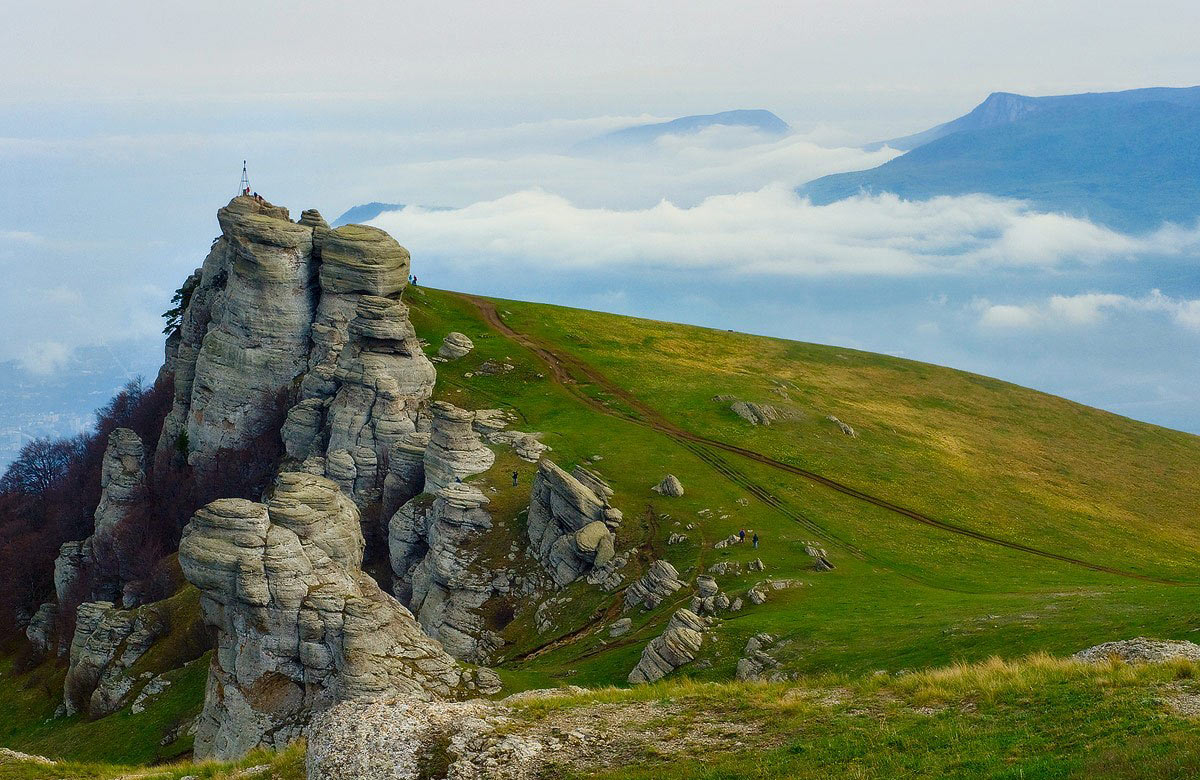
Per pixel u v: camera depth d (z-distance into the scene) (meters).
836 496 116.62
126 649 95.19
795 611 75.56
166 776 45.72
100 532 135.75
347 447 125.06
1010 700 37.16
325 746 37.72
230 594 66.62
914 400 170.25
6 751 53.12
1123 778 27.50
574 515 100.31
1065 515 122.88
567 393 148.25
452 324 172.25
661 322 199.25
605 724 39.88
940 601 74.81
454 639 95.81
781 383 163.00
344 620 64.81
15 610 137.50
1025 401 177.12
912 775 31.69
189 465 146.88
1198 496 138.50
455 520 105.88
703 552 95.69
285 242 143.50
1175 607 56.09
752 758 35.06
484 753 37.00
